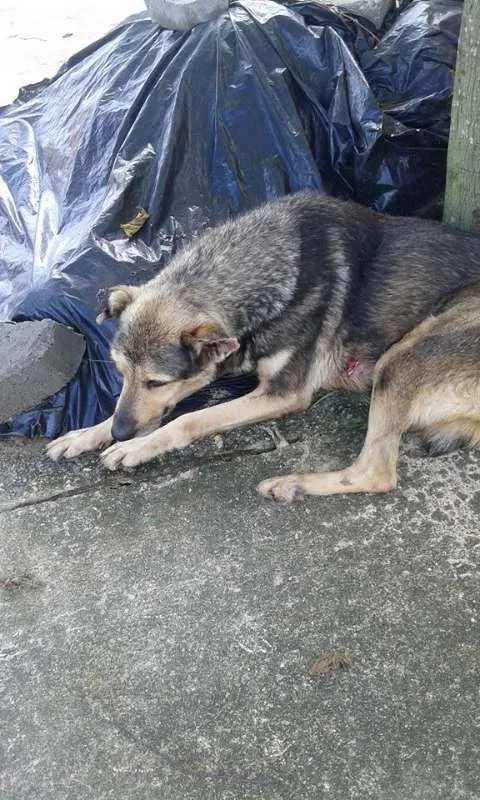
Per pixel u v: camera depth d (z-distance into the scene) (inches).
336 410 78.4
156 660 66.5
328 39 86.3
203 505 73.4
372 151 85.3
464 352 71.8
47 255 85.0
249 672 65.7
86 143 89.4
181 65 87.3
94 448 77.0
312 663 65.7
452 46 87.2
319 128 87.0
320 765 62.3
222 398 80.3
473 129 78.6
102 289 77.0
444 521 71.1
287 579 69.2
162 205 84.9
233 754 63.0
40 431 79.0
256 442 76.9
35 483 75.9
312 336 75.5
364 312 75.7
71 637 67.8
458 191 82.1
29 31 134.7
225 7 88.6
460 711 63.5
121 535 72.3
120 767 63.0
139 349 71.5
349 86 85.7
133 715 64.6
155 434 75.2
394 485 72.3
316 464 75.3
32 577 70.7
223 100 86.0
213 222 85.3
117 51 93.4
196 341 70.9
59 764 63.2
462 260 75.3
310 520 71.9
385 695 64.3
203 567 70.2
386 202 87.4
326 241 75.1
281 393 76.1
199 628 67.6
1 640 68.0
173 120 85.8
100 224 83.2
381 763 62.2
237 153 86.0
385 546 70.2
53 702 65.4
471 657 65.3
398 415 72.7
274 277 74.1
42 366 77.1
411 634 66.4
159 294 73.0
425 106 86.4
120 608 68.8
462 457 74.4
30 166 93.8
